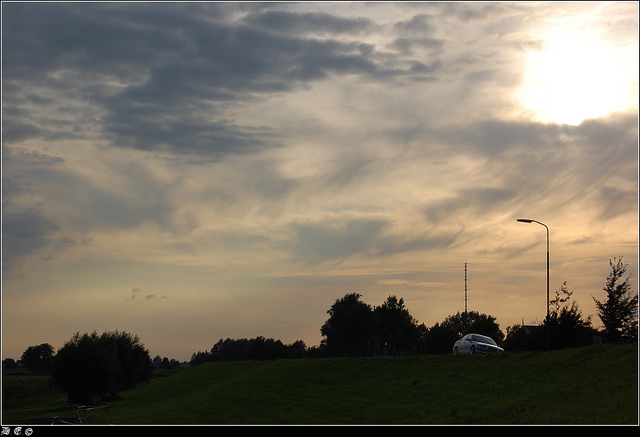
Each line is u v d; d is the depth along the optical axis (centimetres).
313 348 12394
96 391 5791
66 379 5725
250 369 6575
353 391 3741
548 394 2608
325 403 3619
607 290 4241
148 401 6088
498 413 2564
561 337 4194
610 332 4134
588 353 2959
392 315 7275
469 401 2852
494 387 2958
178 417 4031
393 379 3772
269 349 13938
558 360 3009
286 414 3575
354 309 7469
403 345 7531
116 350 6122
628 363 2623
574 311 4262
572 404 2400
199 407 4400
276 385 4619
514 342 6438
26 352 14012
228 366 7438
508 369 3194
